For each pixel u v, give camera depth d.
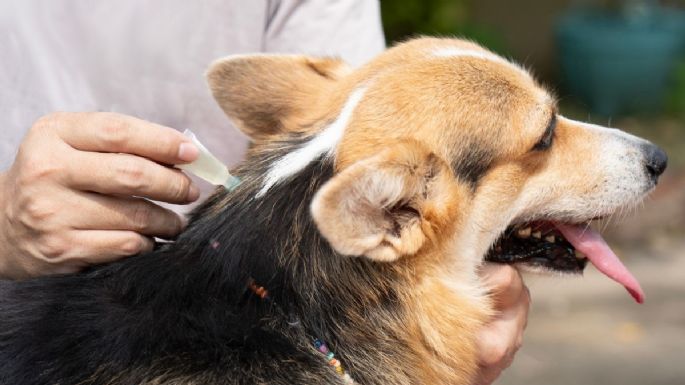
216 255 1.03
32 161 0.99
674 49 3.12
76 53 1.14
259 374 1.00
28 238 1.01
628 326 2.02
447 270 1.07
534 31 3.34
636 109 3.14
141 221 1.01
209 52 1.16
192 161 1.01
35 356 1.00
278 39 1.18
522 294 1.10
